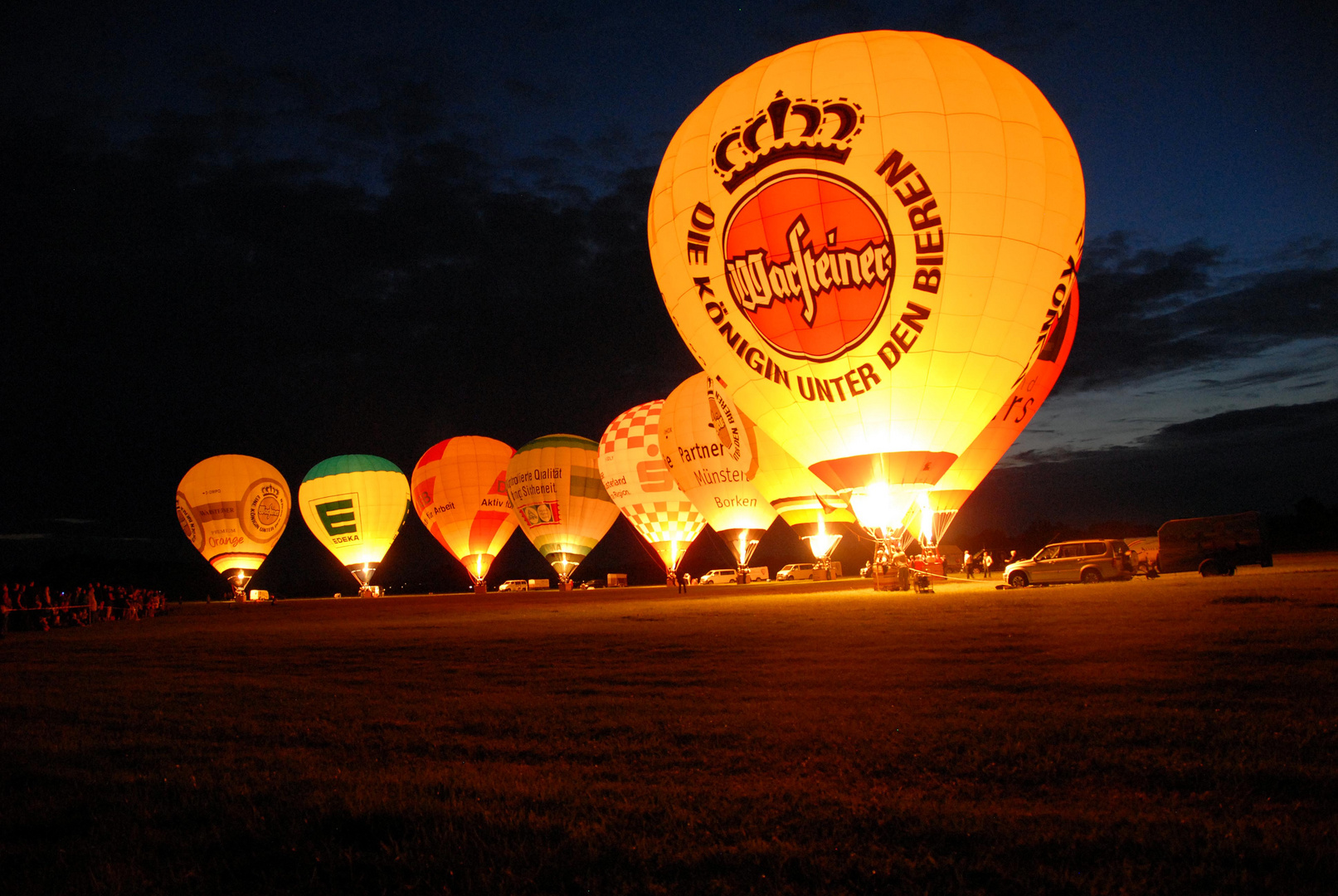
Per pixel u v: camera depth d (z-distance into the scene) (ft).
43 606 97.09
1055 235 67.56
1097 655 32.09
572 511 182.39
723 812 15.69
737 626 53.52
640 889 12.76
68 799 17.80
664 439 151.02
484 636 54.90
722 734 22.00
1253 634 34.47
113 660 48.83
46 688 36.19
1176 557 85.40
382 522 193.88
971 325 65.36
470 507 192.95
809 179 65.21
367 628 70.69
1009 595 70.08
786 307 66.74
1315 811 14.87
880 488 69.10
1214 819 14.49
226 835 15.44
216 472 196.85
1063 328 96.68
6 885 13.53
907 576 86.22
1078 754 18.58
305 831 15.42
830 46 68.28
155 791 18.29
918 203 64.08
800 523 130.11
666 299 76.07
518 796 16.96
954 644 37.91
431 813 15.89
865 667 32.48
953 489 97.30
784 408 71.10
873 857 13.42
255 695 31.86
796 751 20.11
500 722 24.70
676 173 72.13
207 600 265.95
